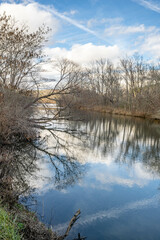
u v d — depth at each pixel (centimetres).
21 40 1280
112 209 564
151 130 2308
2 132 1112
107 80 4738
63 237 411
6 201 439
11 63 1285
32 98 1461
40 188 672
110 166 985
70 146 1392
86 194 654
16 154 1020
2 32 1196
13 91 1270
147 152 1307
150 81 3831
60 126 2339
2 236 269
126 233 457
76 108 4391
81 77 1571
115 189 711
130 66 4106
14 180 692
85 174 856
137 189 716
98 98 4906
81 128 2286
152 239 438
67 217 503
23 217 389
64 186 710
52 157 1095
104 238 431
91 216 518
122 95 4403
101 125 2594
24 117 1275
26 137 1309
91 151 1285
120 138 1795
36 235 357
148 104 3628
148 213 553
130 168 962
